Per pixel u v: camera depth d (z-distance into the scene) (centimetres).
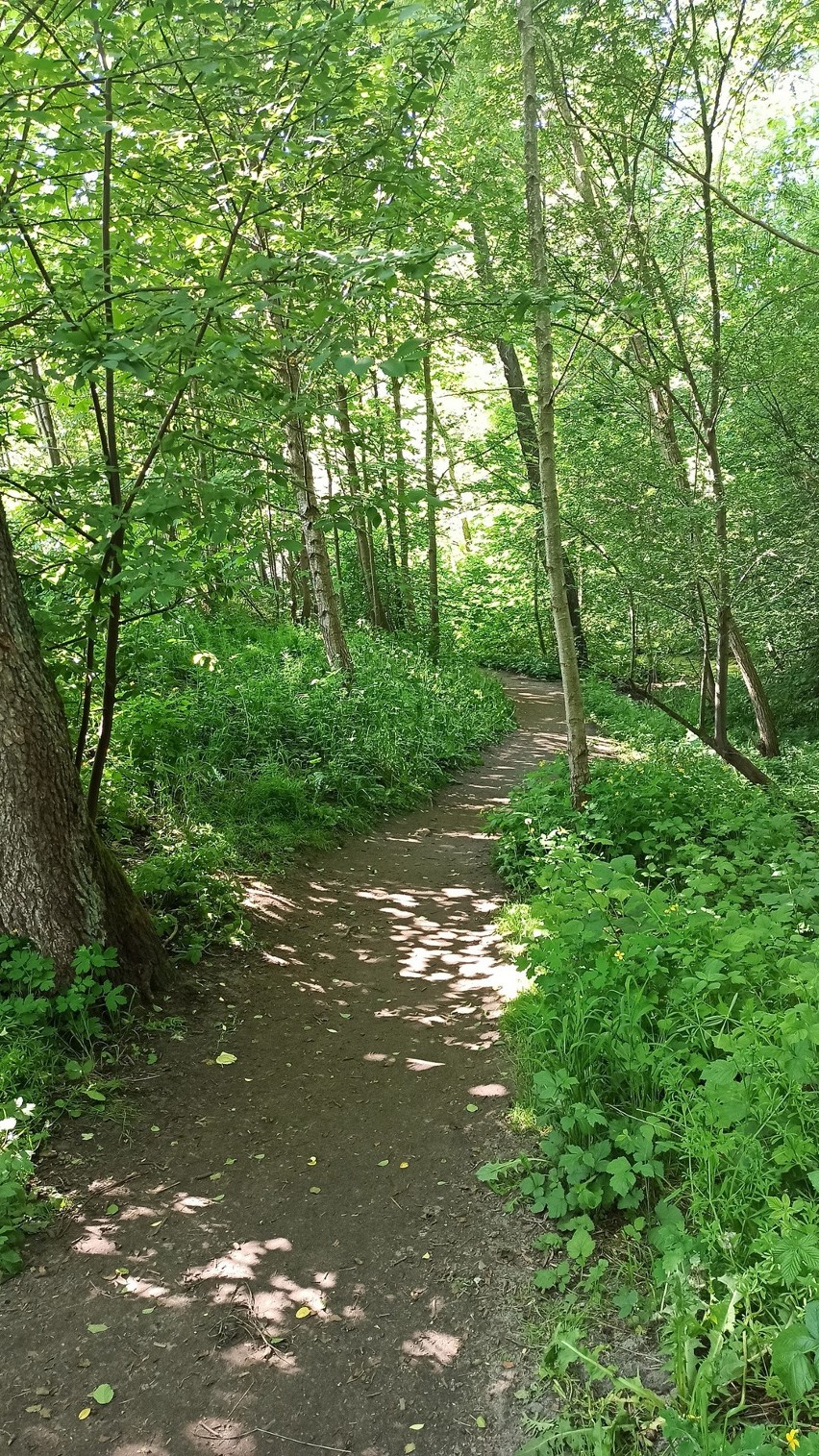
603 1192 305
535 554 1703
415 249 343
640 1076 338
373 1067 430
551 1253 294
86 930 420
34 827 406
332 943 574
